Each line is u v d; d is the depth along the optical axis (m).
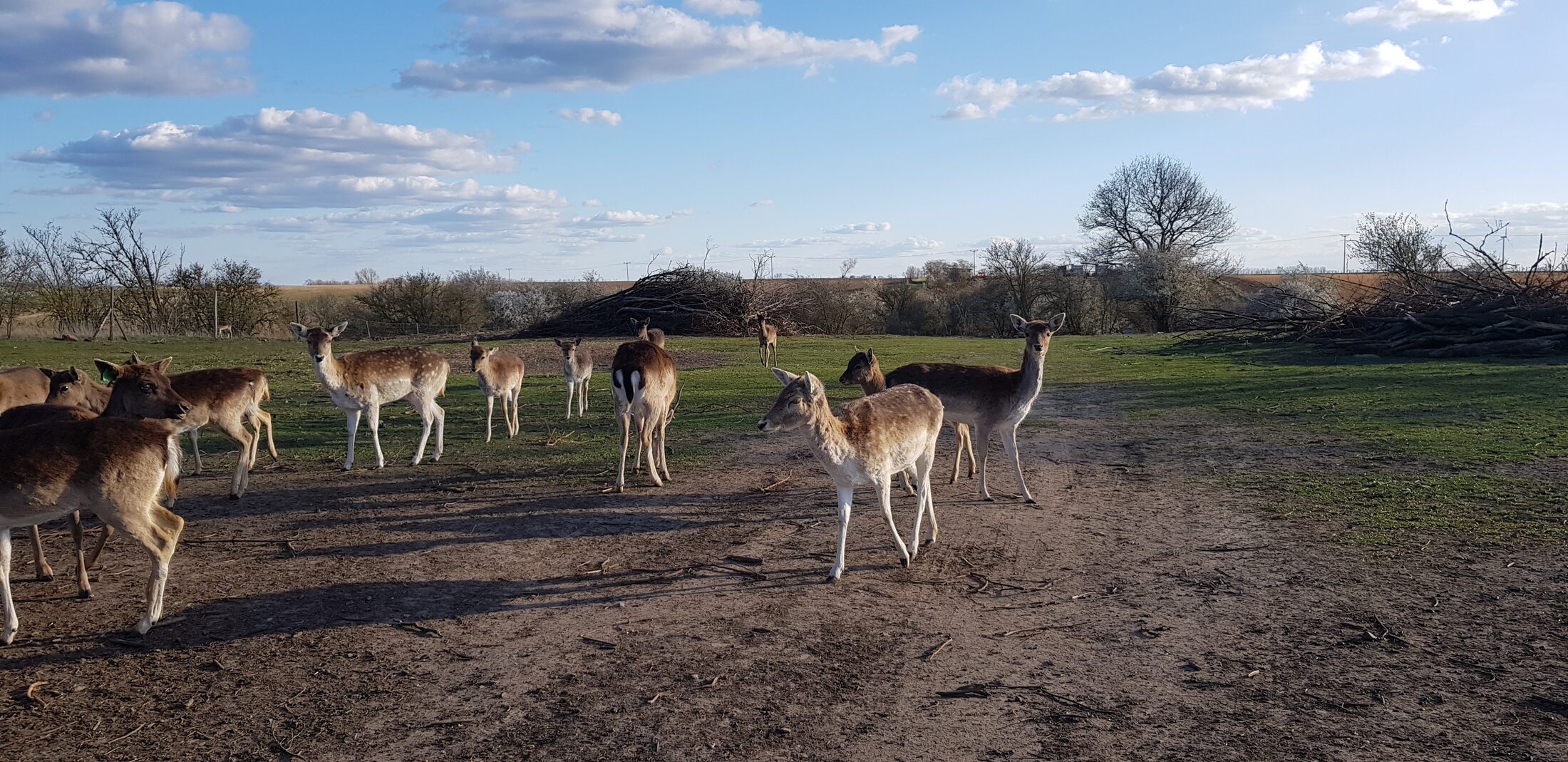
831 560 8.08
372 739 4.90
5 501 6.00
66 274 42.44
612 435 15.09
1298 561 7.76
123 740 4.90
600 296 53.81
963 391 10.27
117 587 7.35
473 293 53.09
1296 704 5.16
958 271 70.81
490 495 10.64
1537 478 10.25
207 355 29.59
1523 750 4.58
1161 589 7.20
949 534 8.93
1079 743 4.75
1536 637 5.99
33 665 5.86
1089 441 14.17
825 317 49.97
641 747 4.79
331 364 11.51
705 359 30.70
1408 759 4.52
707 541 8.70
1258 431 14.48
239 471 10.49
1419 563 7.56
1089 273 62.31
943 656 5.95
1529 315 26.03
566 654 6.04
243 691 5.48
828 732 4.93
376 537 8.85
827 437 7.16
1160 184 64.12
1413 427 13.78
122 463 6.25
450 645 6.19
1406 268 35.44
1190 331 43.72
